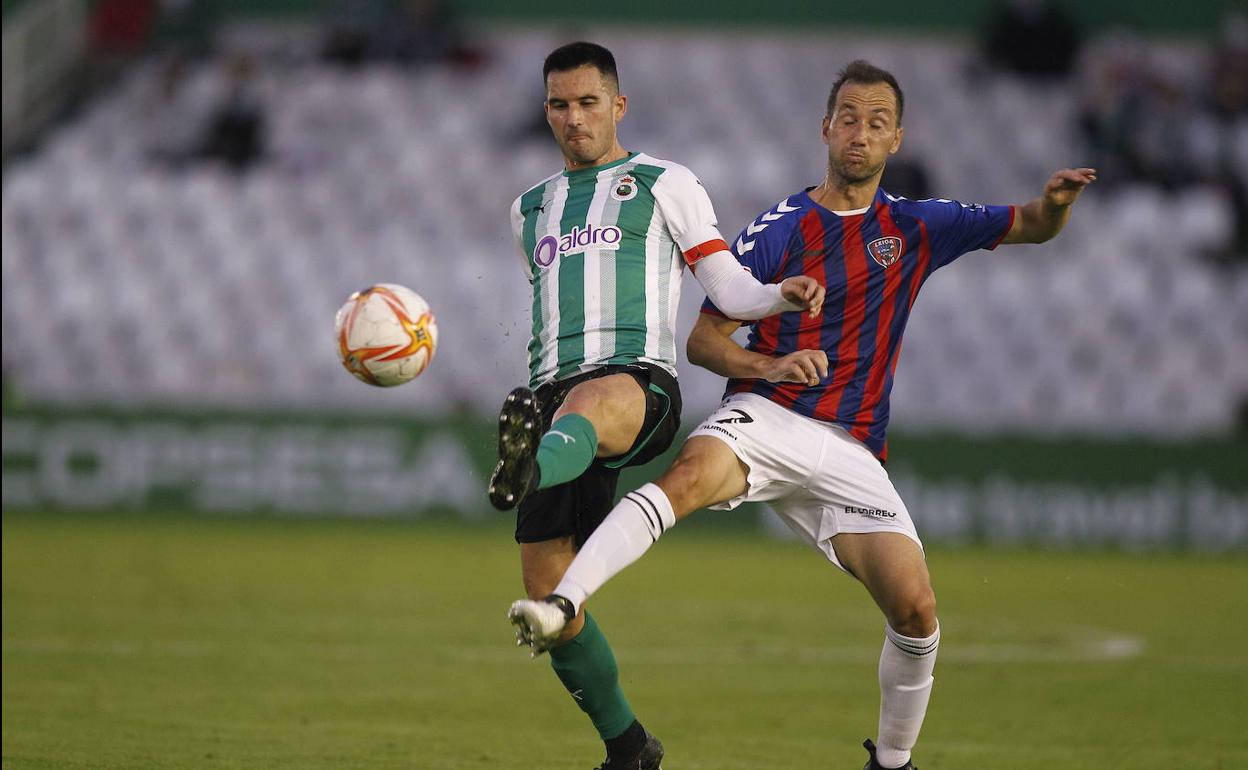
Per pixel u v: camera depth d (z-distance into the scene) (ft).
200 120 263.08
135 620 114.83
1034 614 137.90
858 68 59.62
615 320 56.80
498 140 263.29
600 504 57.26
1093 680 95.86
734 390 59.72
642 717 79.15
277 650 100.89
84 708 75.97
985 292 239.30
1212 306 242.99
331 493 206.49
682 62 280.31
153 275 237.04
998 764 67.05
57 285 235.20
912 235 59.77
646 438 56.24
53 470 206.08
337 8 285.23
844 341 59.11
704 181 254.06
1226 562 195.93
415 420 207.51
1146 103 270.05
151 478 205.87
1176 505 211.41
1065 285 241.35
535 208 59.98
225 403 207.82
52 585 136.36
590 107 58.13
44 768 60.29
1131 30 286.05
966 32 285.23
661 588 151.74
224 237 241.96
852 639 114.52
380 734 71.00
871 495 57.62
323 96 267.39
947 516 210.38
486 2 284.20
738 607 135.54
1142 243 250.78
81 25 284.20
